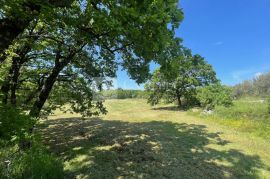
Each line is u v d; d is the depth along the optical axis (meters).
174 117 24.36
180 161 10.59
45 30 10.48
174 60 6.54
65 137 16.14
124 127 18.94
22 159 7.25
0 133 6.96
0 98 9.27
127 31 5.58
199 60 7.02
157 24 5.53
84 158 11.20
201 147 12.85
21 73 14.45
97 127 19.53
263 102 25.73
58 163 8.95
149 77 9.08
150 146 12.88
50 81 12.49
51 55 12.85
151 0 5.35
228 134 15.89
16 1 5.11
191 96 32.47
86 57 12.46
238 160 10.94
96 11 5.59
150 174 9.17
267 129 16.44
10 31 5.48
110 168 9.79
